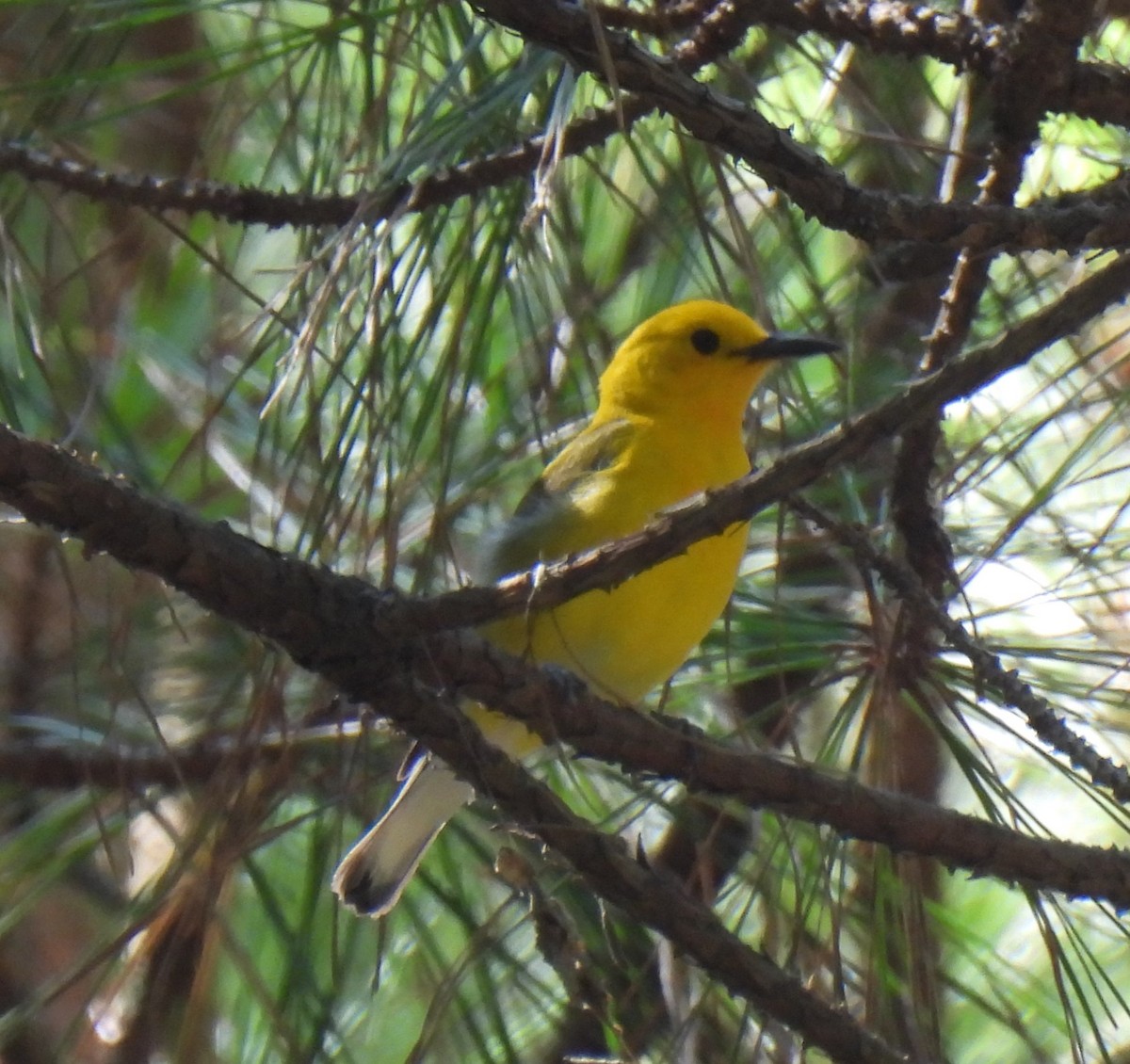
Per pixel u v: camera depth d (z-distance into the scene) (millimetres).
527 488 8422
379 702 5527
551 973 7387
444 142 5609
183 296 8664
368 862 7324
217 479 8375
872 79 7383
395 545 6062
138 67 6164
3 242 6398
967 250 6000
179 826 7906
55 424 7438
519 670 5723
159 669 7938
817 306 7871
